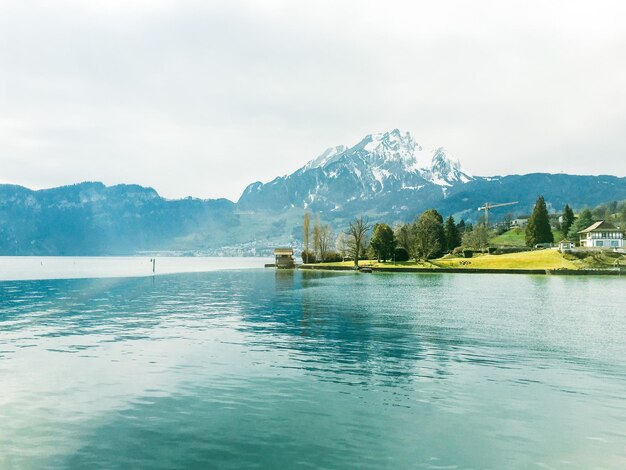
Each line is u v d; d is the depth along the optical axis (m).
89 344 35.16
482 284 102.25
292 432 18.77
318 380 25.77
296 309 57.09
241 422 19.73
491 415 20.67
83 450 17.16
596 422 19.95
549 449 17.42
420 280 116.06
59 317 49.91
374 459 16.58
